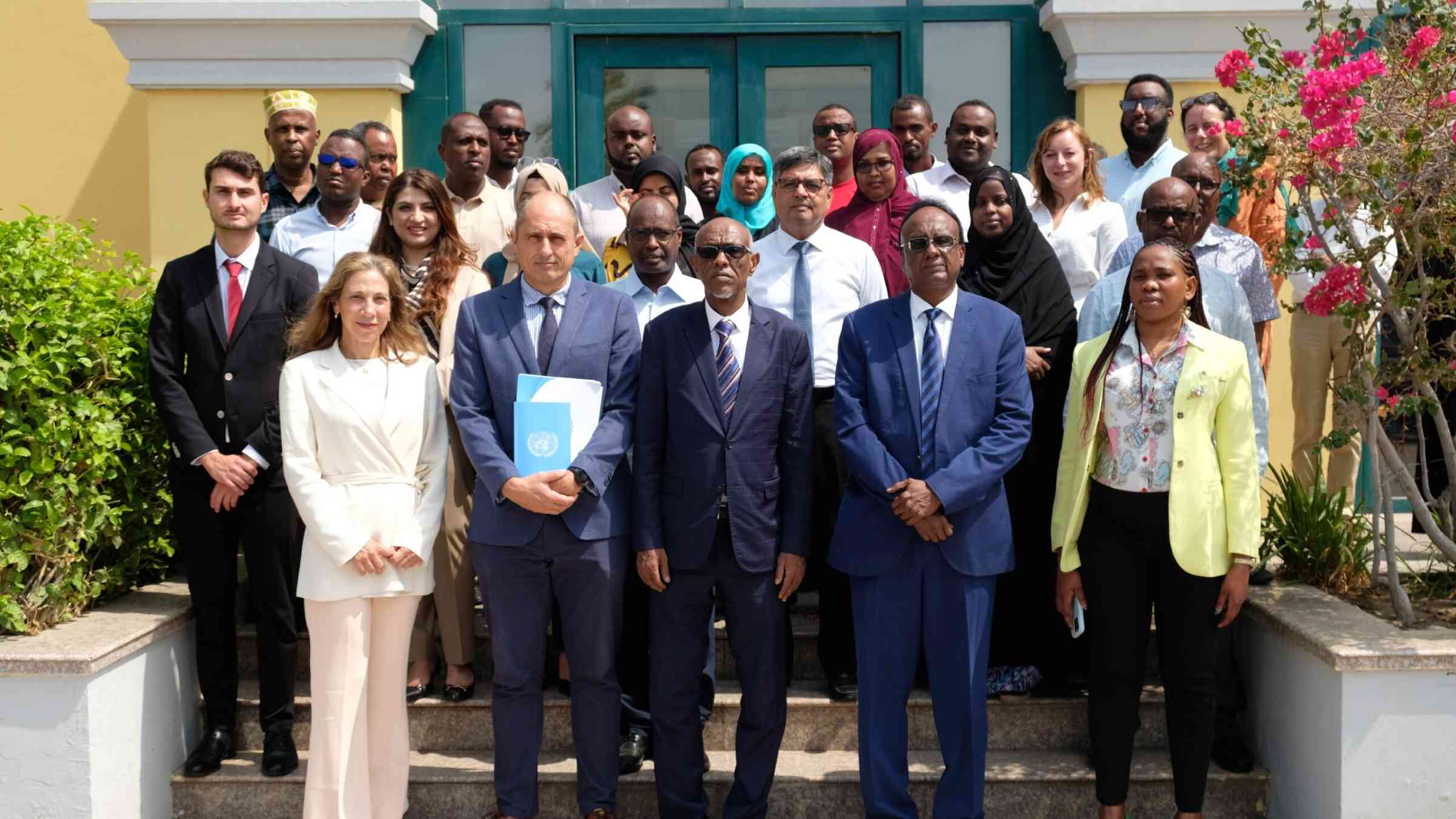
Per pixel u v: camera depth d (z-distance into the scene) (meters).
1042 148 4.95
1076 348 4.12
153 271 4.99
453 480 4.40
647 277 4.49
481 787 4.18
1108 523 3.88
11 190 6.53
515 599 3.85
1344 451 5.54
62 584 4.21
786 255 4.51
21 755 3.86
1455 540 4.40
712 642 4.30
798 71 6.57
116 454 4.39
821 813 4.17
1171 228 4.14
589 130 6.56
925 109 5.70
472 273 4.46
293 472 3.83
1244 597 3.82
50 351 4.13
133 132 6.49
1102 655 3.90
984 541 3.80
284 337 4.25
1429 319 4.32
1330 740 3.84
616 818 4.01
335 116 6.27
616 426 3.85
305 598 3.84
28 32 6.46
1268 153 4.13
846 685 4.45
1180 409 3.80
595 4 6.49
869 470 3.77
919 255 3.81
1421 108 3.95
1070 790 4.18
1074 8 6.11
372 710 3.94
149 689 4.18
